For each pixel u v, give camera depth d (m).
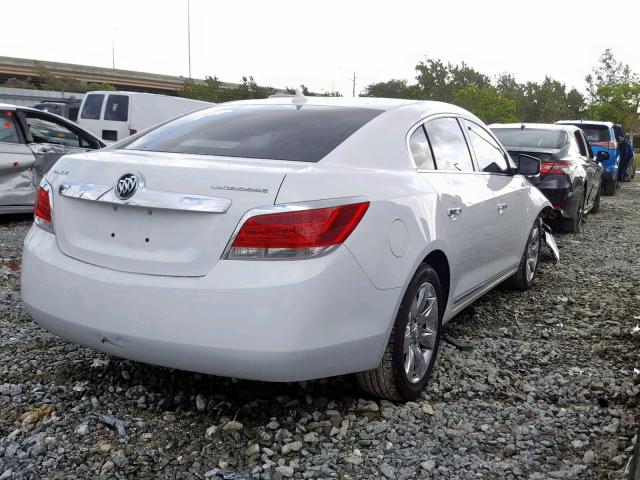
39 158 8.63
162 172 3.00
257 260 2.80
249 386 3.63
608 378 3.93
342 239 2.90
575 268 7.00
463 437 3.17
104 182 3.10
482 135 4.89
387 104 3.95
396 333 3.28
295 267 2.79
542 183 8.85
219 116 3.89
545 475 2.86
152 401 3.45
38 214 3.40
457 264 3.94
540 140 9.35
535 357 4.29
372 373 3.33
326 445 3.06
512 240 5.14
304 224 2.81
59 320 3.13
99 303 2.99
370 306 3.03
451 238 3.78
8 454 2.91
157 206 2.91
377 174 3.29
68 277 3.10
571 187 8.89
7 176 8.38
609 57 55.75
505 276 5.23
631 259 7.62
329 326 2.86
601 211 12.76
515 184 5.21
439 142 4.11
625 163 17.86
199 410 3.35
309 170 2.99
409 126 3.79
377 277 3.05
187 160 3.11
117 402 3.42
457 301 4.17
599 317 5.23
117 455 2.89
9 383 3.61
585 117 61.72
